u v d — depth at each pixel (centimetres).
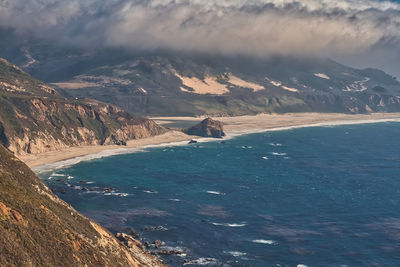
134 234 15925
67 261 8888
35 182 12756
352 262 14325
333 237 16350
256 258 14450
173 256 14275
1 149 12988
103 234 12338
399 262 14375
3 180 10588
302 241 15938
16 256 7838
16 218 8919
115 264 10469
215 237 16100
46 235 9181
